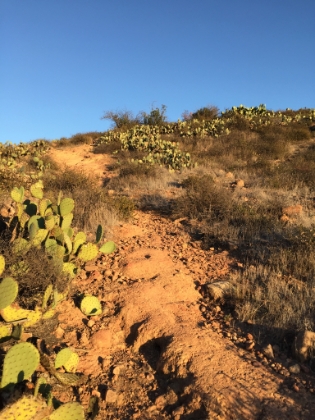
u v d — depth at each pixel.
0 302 3.33
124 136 21.20
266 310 4.52
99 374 3.63
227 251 6.56
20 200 5.27
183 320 4.34
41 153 18.84
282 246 6.35
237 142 17.95
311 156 15.70
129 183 12.69
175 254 6.47
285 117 23.02
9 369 2.77
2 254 4.17
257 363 3.63
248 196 9.77
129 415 3.20
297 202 9.05
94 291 4.95
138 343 4.06
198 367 3.50
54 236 4.98
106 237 7.05
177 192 10.93
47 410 2.70
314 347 3.69
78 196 8.62
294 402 3.14
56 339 3.96
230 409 3.06
